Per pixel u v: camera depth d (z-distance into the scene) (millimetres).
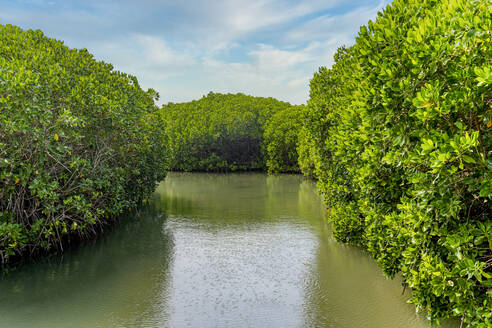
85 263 8328
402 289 6602
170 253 9078
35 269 7922
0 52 10117
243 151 44156
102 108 10336
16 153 8016
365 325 5301
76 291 6699
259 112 45938
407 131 4535
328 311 5789
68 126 8977
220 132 42875
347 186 9133
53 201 8562
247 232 11094
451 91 3818
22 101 7770
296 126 37188
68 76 10172
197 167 43719
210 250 9281
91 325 5391
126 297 6414
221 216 13641
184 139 42562
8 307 6008
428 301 4664
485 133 3744
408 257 4934
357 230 8859
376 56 5441
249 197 18719
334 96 11766
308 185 24828
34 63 9445
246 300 6258
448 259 4195
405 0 5980
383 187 5887
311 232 10969
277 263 8203
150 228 11844
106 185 10578
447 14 4352
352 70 9789
